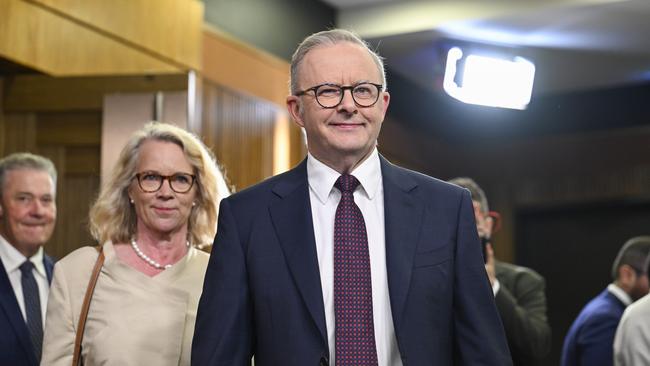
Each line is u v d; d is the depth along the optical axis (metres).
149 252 3.15
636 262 5.29
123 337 2.98
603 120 8.63
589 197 8.62
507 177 8.92
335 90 2.42
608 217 8.69
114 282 3.07
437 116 8.73
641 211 8.56
